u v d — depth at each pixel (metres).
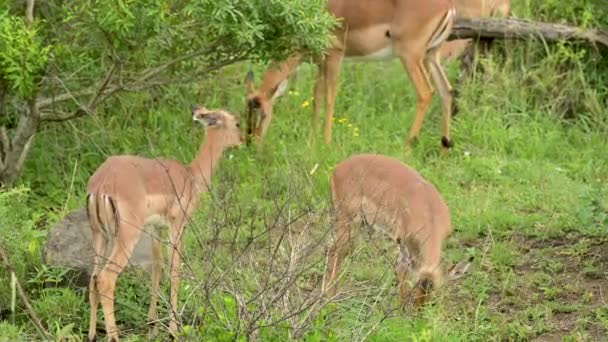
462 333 10.01
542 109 15.80
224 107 15.66
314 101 15.24
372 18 15.18
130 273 10.72
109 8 11.79
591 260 11.64
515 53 16.09
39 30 12.46
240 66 16.36
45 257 10.77
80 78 13.30
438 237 10.27
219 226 10.20
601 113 15.51
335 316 9.69
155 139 14.70
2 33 11.81
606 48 15.88
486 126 15.33
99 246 9.99
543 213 13.04
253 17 12.29
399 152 14.60
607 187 13.34
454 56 16.91
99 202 9.81
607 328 10.27
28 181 13.33
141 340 10.09
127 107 15.02
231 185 11.06
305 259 9.62
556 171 14.21
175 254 10.18
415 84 15.12
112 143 14.51
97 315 10.52
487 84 15.84
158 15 11.93
